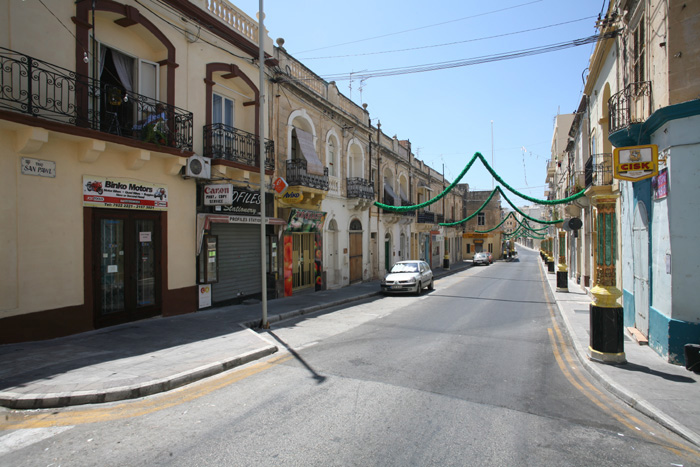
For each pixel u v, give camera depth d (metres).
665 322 7.02
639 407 5.07
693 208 6.64
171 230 10.34
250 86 13.12
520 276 28.81
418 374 6.37
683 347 6.69
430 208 37.38
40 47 7.55
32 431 4.16
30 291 7.34
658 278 7.50
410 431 4.33
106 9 8.68
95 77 8.74
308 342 8.48
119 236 9.15
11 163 7.07
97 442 3.94
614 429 4.53
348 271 20.22
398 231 28.36
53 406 4.77
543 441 4.18
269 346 7.59
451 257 47.16
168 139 9.82
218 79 12.29
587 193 14.11
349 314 12.34
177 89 10.55
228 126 11.73
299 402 5.09
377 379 6.06
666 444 4.20
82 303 8.23
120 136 8.43
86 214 8.30
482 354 7.76
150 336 8.11
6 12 7.09
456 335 9.45
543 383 6.11
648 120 7.42
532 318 12.04
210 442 3.97
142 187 9.47
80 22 8.14
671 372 6.32
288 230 15.09
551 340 9.14
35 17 7.48
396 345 8.30
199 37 11.23
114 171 8.85
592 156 14.08
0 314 6.93
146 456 3.68
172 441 3.98
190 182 10.88
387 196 25.78
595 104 14.33
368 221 22.78
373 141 23.48
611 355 6.78
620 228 10.77
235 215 12.21
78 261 8.15
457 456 3.81
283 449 3.86
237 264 12.94
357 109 21.62
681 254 6.73
